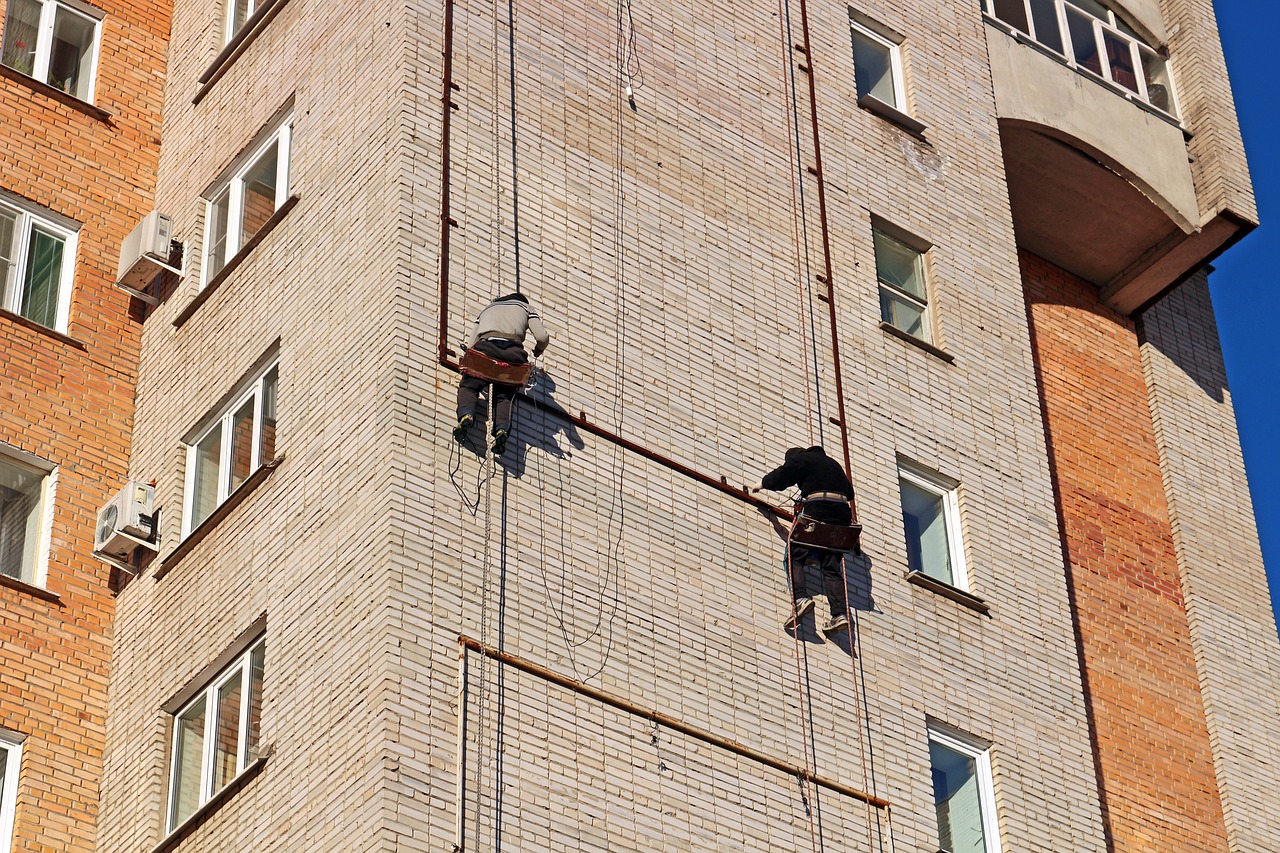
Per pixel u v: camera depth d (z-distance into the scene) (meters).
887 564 34.94
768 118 38.94
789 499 34.25
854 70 41.53
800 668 32.50
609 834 28.62
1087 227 46.59
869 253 38.75
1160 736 41.22
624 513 31.86
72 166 39.41
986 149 42.66
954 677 34.56
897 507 35.75
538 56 35.84
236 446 34.00
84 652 34.28
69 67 41.06
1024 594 36.66
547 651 29.55
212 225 37.91
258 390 33.84
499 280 32.72
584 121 35.75
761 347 35.69
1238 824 40.78
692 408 33.94
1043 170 45.41
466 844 27.08
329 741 28.09
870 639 33.78
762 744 31.25
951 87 43.06
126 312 38.28
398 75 33.72
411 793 26.95
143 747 32.19
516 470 30.91
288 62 37.44
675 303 34.91
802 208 38.22
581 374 32.81
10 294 37.53
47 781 32.62
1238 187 46.41
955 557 36.53
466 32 35.03
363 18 35.66
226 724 30.86
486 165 33.75
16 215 38.31
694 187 36.69
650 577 31.53
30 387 36.34
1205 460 46.41
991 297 40.28
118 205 39.59
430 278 31.83
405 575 28.67
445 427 30.52
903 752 32.91
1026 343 40.19
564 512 31.11
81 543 35.41
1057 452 44.03
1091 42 47.41
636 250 34.97
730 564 32.72
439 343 31.25
